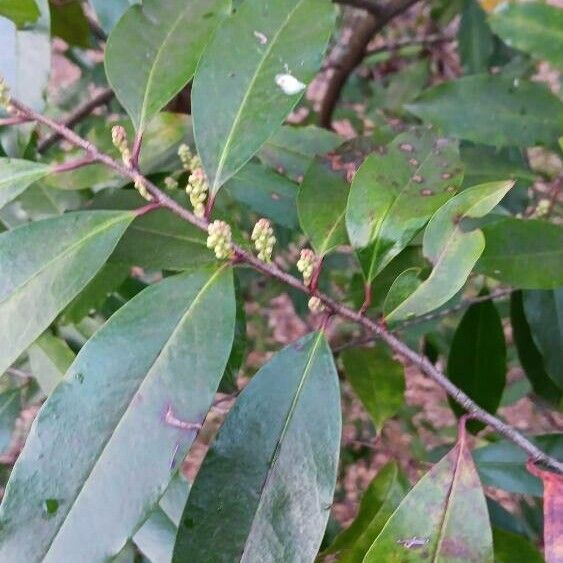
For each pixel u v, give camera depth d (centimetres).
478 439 36
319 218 22
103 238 18
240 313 24
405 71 61
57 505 16
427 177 21
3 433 26
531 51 28
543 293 28
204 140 20
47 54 23
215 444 18
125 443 16
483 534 17
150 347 17
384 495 25
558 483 17
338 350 32
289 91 20
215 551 17
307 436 18
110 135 26
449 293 18
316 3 22
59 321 26
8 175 20
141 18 22
